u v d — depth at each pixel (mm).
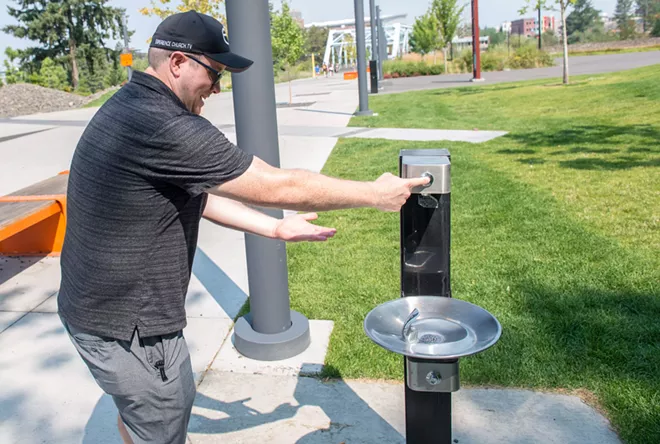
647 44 58875
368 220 6414
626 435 2777
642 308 3924
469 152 9555
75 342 1970
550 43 69812
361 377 3430
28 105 22219
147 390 1940
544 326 3764
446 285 2166
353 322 4031
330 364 3539
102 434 3016
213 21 1911
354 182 1863
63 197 5480
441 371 1919
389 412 3109
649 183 6988
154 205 1811
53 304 4602
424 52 45500
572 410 3016
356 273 4887
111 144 1776
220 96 25969
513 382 3252
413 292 2193
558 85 20500
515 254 5027
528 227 5703
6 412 3213
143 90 1841
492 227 5777
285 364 3566
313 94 25500
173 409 2012
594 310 3939
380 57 31219
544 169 8023
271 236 2217
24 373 3605
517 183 7332
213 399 3271
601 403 3041
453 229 5777
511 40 61312
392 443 2871
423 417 2139
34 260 5551
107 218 1816
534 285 4379
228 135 12367
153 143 1729
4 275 5211
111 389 1942
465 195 6930
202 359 3684
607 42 63094
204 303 4500
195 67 1863
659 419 2848
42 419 3148
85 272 1864
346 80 37812
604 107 13891
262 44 3250
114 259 1831
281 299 3670
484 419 2982
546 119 12883
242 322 3891
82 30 52406
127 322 1870
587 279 4430
